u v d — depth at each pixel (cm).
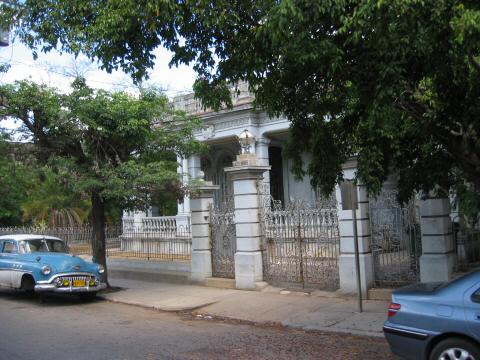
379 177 799
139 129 1358
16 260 1323
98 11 869
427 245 1031
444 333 562
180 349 789
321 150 827
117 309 1196
